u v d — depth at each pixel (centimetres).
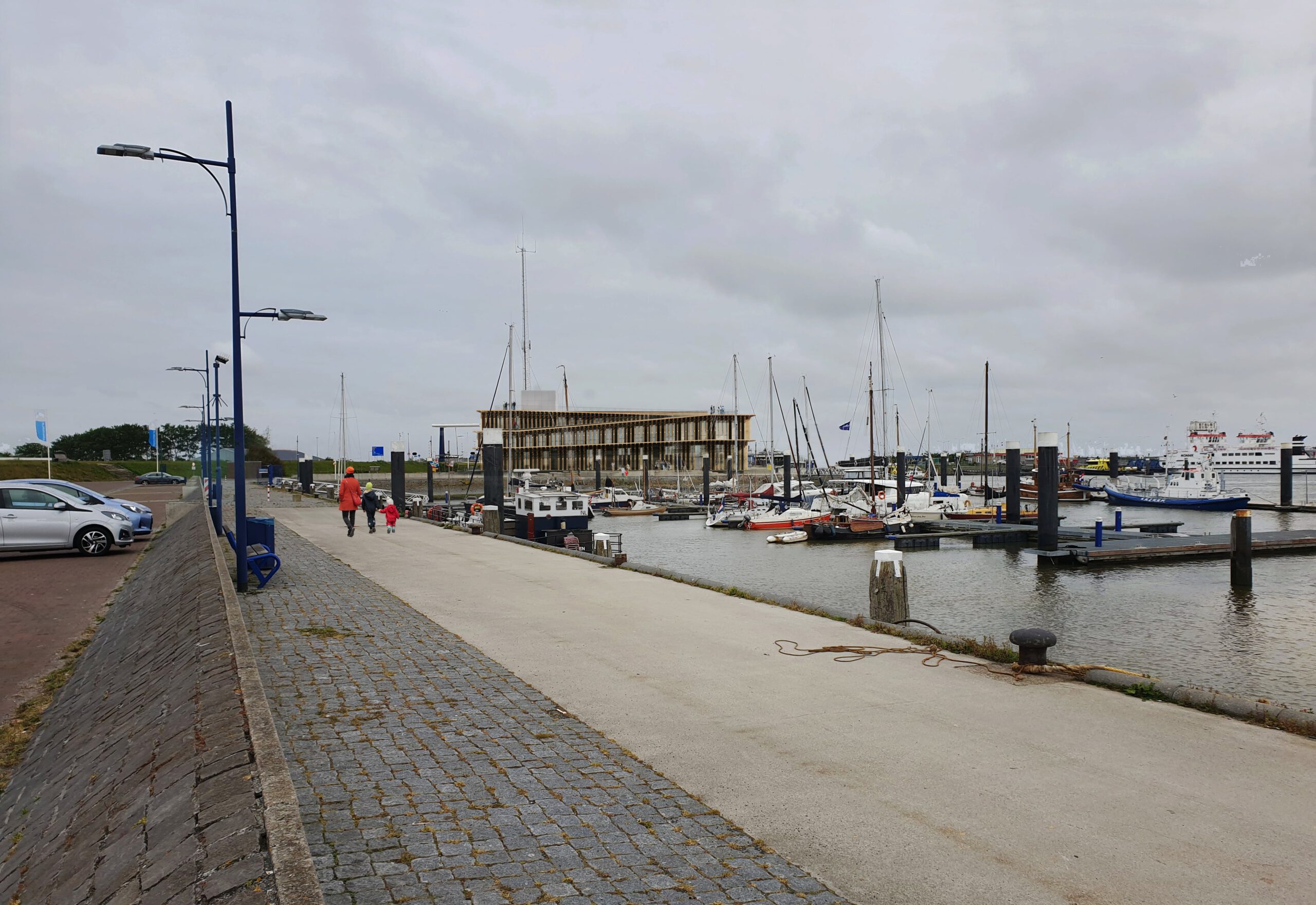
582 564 1834
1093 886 424
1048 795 541
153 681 809
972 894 415
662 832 479
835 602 2698
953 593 2802
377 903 392
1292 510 6575
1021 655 871
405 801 518
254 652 934
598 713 719
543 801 521
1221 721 701
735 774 577
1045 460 3556
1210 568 3334
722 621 1149
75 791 653
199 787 475
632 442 12000
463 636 1046
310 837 465
